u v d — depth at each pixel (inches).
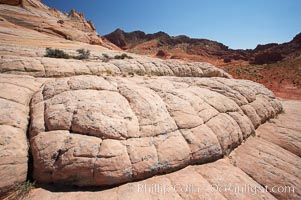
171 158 315.0
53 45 1174.3
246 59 3479.3
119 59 999.6
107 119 321.4
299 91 1541.6
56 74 615.2
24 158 268.5
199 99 471.5
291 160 391.2
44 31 1606.8
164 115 378.3
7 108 313.7
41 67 601.9
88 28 2600.9
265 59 2898.6
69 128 301.7
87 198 247.3
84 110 327.3
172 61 1118.4
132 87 444.1
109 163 272.4
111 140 297.1
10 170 248.7
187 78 679.7
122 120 332.8
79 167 264.1
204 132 376.5
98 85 417.7
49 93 374.3
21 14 1713.8
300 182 327.6
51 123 303.0
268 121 604.7
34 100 364.5
